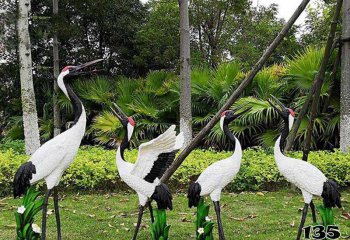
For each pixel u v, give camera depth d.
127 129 4.09
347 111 7.59
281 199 6.60
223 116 4.28
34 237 4.09
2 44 12.12
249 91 10.10
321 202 6.34
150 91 11.43
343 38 7.37
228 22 17.56
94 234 5.05
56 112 12.45
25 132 9.47
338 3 5.91
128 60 16.52
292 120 4.24
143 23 16.89
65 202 6.52
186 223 5.44
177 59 15.77
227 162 4.11
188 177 7.07
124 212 5.96
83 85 12.45
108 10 15.16
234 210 6.03
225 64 10.53
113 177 7.06
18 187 4.01
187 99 9.35
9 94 13.56
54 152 4.01
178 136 4.21
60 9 13.28
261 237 4.87
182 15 9.23
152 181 3.97
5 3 11.88
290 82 9.52
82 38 15.34
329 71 8.69
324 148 9.56
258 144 9.79
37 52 14.47
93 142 12.42
